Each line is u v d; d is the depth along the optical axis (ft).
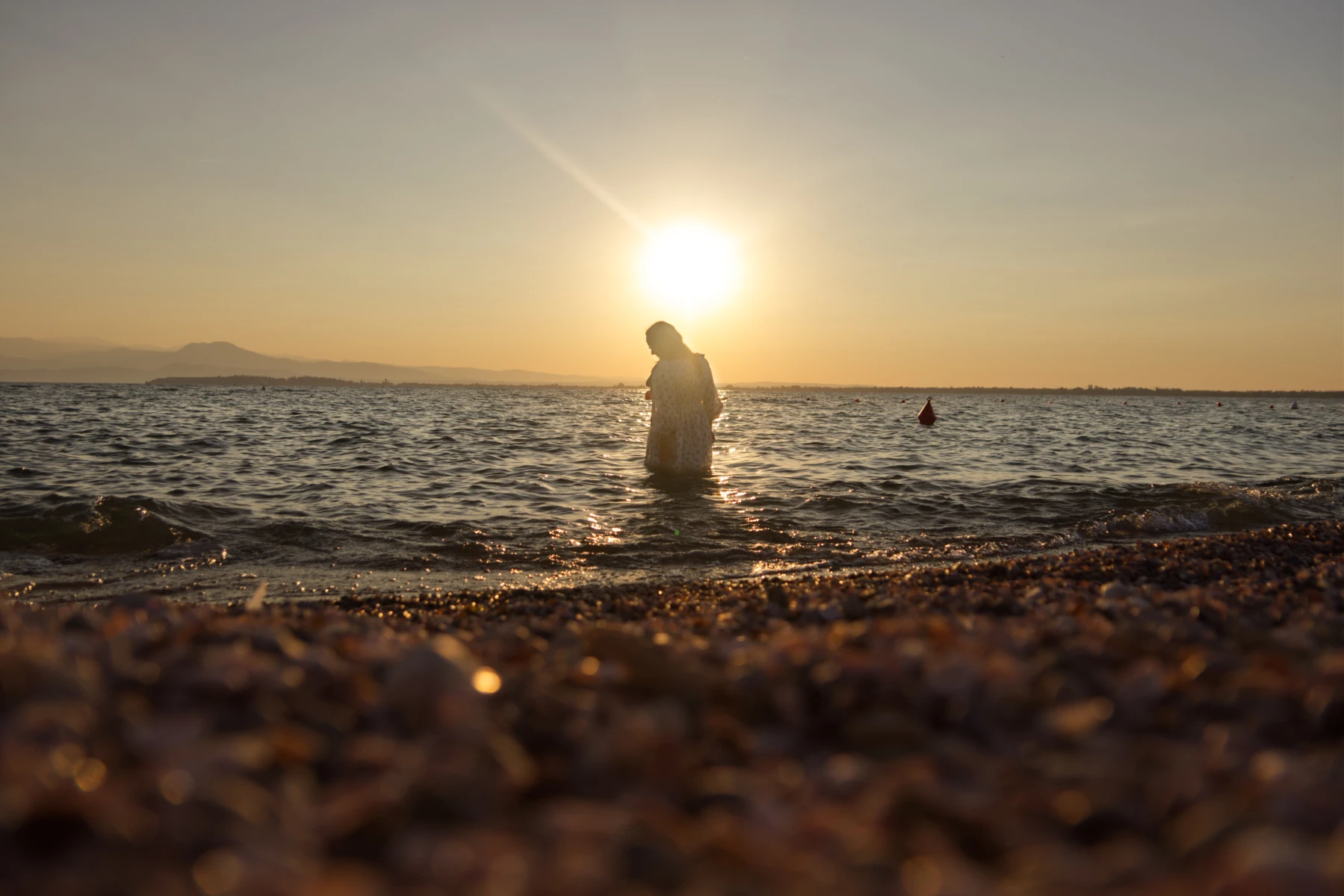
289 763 5.22
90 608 14.90
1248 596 14.24
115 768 4.94
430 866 3.85
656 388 43.09
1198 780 4.91
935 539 29.30
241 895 3.40
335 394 346.33
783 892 3.67
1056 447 73.92
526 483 41.01
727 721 6.86
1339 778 4.81
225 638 8.50
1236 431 114.83
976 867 4.25
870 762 6.07
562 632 11.11
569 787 5.25
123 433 69.10
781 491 39.09
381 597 19.79
